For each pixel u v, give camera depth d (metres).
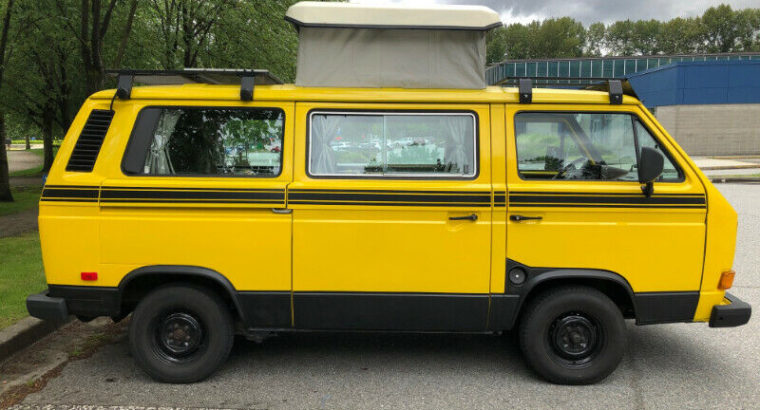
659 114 36.34
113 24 12.32
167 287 3.84
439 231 3.73
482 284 3.76
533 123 3.82
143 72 3.86
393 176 3.78
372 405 3.59
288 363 4.27
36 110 22.61
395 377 4.02
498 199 3.71
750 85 33.09
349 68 3.83
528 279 3.76
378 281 3.77
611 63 45.78
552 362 3.84
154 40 13.38
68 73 17.09
